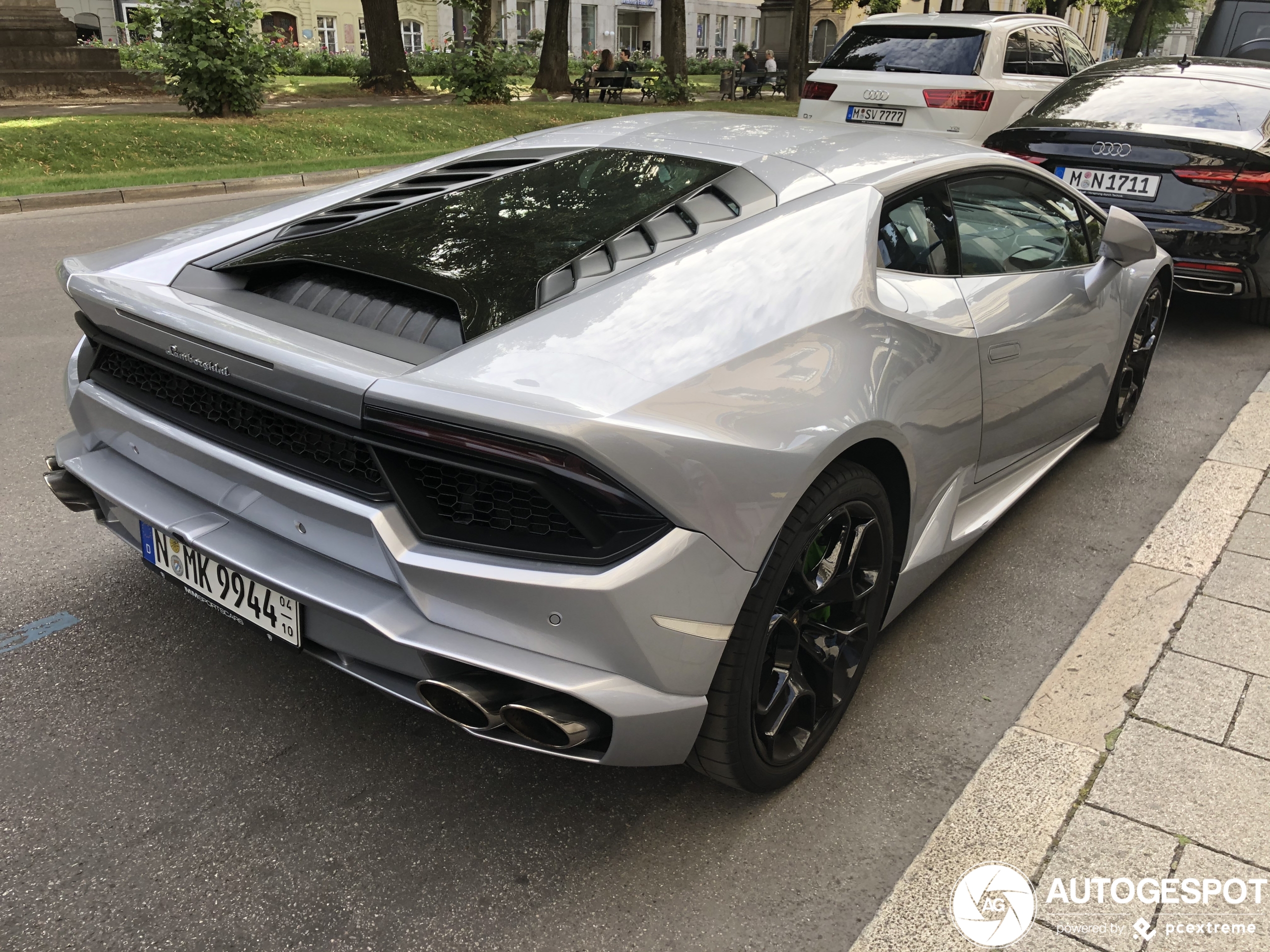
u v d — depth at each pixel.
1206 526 3.59
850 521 2.23
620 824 2.21
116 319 2.25
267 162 13.01
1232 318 6.56
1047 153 5.80
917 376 2.37
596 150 2.87
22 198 9.83
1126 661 2.78
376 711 2.57
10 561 3.24
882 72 8.99
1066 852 2.11
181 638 2.86
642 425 1.75
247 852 2.09
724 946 1.91
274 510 2.06
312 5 41.84
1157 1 47.38
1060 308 3.17
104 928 1.89
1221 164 5.36
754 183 2.53
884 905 1.98
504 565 1.80
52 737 2.42
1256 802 2.25
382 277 2.21
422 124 16.02
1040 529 3.64
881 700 2.66
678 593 1.82
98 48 19.17
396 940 1.89
